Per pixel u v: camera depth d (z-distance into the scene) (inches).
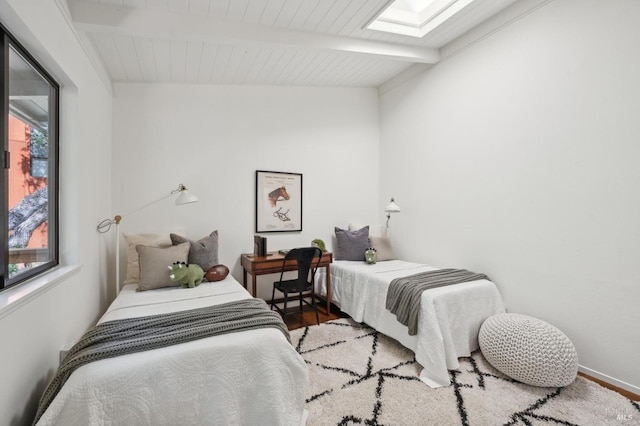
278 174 146.6
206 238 118.3
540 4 95.0
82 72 82.2
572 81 87.8
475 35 115.2
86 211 84.7
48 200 71.5
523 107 100.3
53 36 63.1
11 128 56.2
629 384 76.7
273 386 59.5
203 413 54.6
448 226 128.7
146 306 80.4
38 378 56.1
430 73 136.3
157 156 125.0
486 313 100.3
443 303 89.6
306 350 98.9
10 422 47.0
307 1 88.7
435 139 134.6
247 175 140.5
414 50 125.3
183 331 60.2
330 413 68.4
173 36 90.0
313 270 126.7
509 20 103.7
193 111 130.9
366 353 97.0
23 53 58.0
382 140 167.3
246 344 59.3
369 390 77.2
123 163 120.1
